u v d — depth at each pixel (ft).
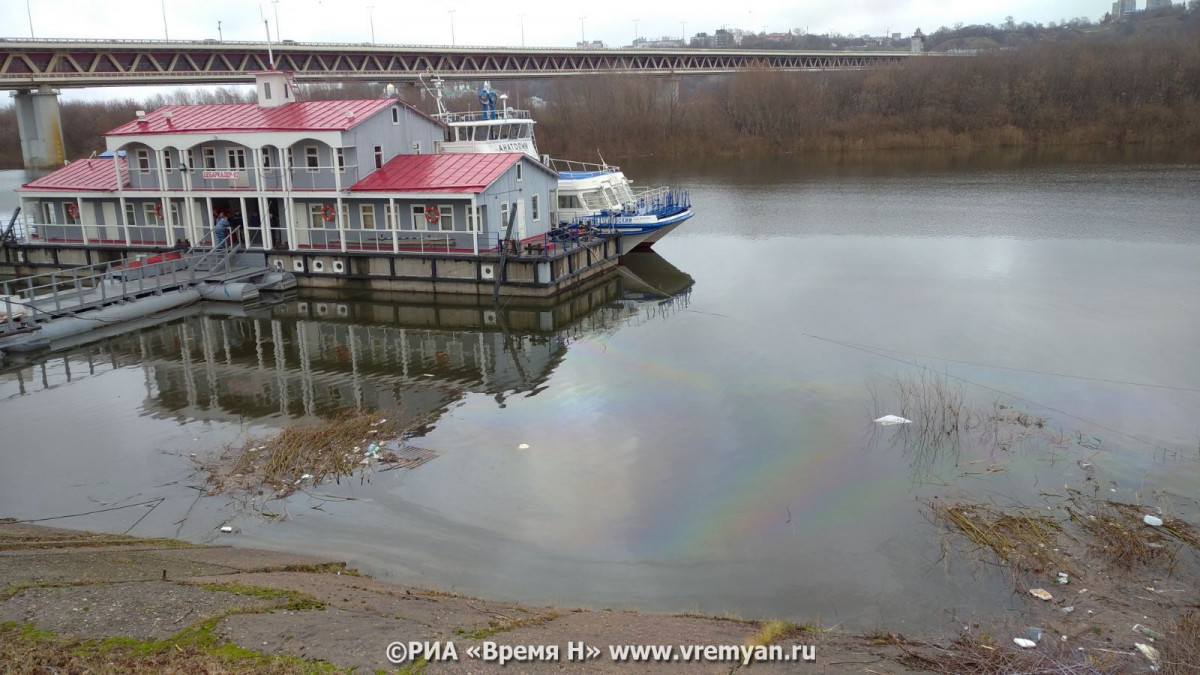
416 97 444.96
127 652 31.58
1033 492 57.93
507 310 121.08
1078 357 89.97
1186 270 128.88
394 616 37.88
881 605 44.37
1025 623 41.75
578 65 435.94
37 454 69.41
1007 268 135.54
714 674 33.81
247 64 312.71
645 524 55.06
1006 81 380.78
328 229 131.85
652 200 169.17
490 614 40.27
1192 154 295.07
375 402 81.56
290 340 107.45
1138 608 42.65
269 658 31.53
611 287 134.00
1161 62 365.81
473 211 123.24
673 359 94.53
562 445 69.31
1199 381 81.41
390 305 124.88
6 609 34.96
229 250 134.41
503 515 56.54
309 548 51.98
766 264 147.84
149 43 277.64
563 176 157.58
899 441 68.28
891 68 431.43
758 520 55.26
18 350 101.71
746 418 74.74
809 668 34.91
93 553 45.65
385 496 59.57
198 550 49.80
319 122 131.23
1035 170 269.44
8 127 419.33
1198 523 52.39
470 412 78.02
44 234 156.25
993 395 78.64
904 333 101.45
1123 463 62.59
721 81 539.29
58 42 255.29
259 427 75.00
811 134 381.60
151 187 144.36
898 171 286.46
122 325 114.73
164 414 79.20
